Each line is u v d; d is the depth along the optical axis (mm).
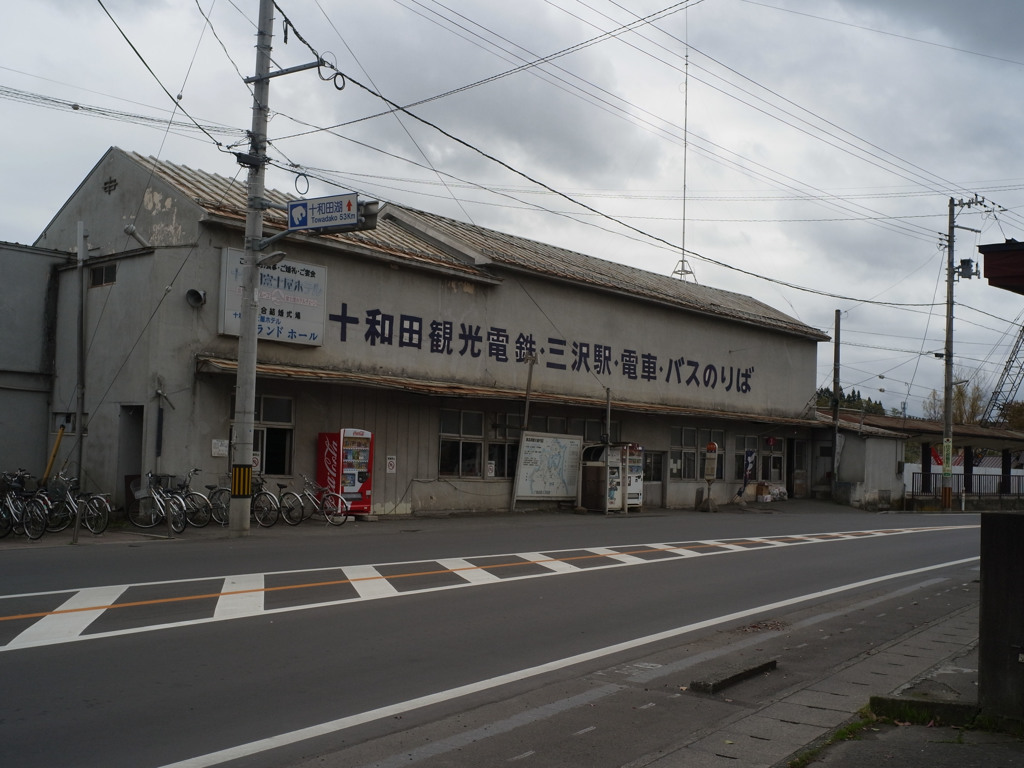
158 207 20469
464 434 25391
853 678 8016
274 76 17312
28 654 7609
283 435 21312
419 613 10047
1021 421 58031
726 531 22688
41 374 22078
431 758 5609
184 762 5336
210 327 19875
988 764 5363
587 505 27875
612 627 9969
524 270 26844
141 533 17547
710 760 5664
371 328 22938
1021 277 6547
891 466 41094
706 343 35188
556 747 5922
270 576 12055
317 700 6699
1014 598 6059
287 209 18719
